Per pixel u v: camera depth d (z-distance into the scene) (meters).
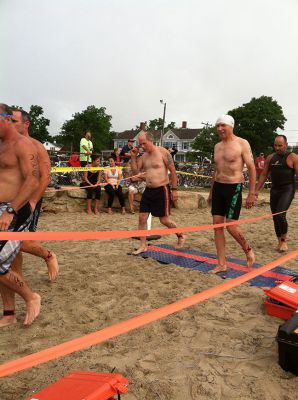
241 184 4.68
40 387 2.36
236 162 4.64
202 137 51.00
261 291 4.06
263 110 70.50
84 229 7.98
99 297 3.88
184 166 22.58
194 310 3.53
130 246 6.31
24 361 1.53
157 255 5.60
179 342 2.95
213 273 4.71
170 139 79.19
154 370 2.55
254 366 2.60
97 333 1.76
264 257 5.68
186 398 2.27
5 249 2.96
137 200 11.07
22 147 3.00
